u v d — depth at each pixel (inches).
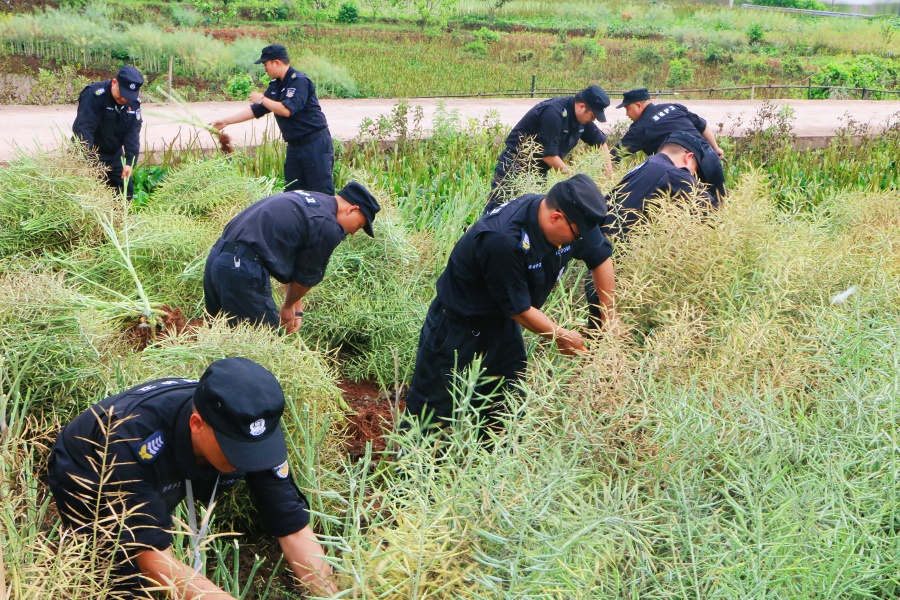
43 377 137.2
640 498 112.0
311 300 198.5
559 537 95.7
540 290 146.8
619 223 182.5
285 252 164.2
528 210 139.3
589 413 117.3
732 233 165.5
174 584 91.8
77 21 869.8
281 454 97.3
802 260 168.2
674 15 1708.9
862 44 1438.2
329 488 129.3
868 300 156.6
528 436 118.0
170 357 133.0
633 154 298.0
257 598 117.4
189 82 806.5
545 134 265.3
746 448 115.9
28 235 201.3
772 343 141.7
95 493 97.9
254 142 373.7
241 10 1251.2
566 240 138.3
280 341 133.3
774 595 96.7
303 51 1018.1
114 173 280.8
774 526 104.0
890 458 114.8
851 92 928.3
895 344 139.4
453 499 99.2
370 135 397.1
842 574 98.0
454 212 254.1
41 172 208.4
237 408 91.8
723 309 158.4
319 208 165.9
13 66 770.8
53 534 113.5
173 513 114.3
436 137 397.4
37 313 141.4
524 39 1305.4
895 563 101.6
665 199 177.3
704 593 98.4
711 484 112.3
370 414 170.6
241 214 168.6
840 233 237.1
